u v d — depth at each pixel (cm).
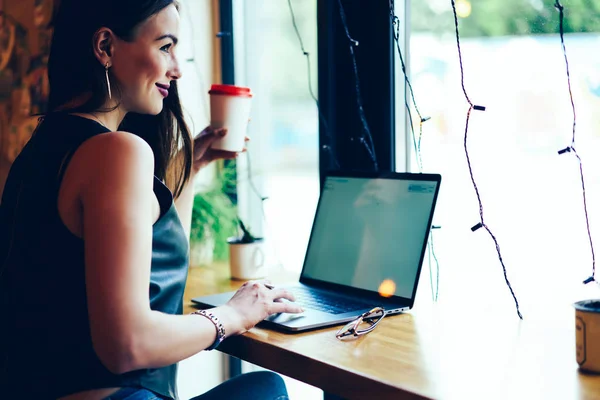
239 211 228
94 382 107
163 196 117
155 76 121
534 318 134
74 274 107
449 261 162
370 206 155
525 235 148
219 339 115
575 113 137
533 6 145
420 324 130
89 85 119
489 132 154
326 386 106
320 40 183
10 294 112
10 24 262
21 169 114
